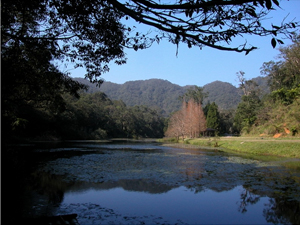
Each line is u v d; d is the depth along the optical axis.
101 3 5.93
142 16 3.99
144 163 14.60
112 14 6.29
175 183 9.20
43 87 9.21
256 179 10.00
